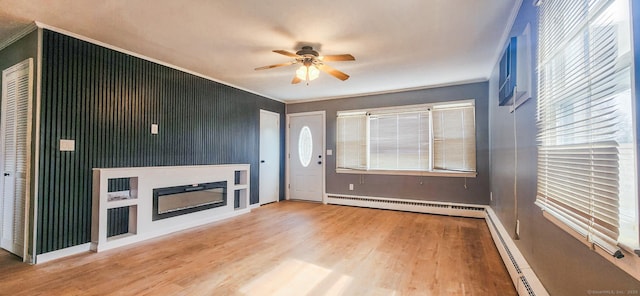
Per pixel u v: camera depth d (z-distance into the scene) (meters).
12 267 2.43
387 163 5.04
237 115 4.85
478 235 3.44
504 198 2.93
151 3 2.18
